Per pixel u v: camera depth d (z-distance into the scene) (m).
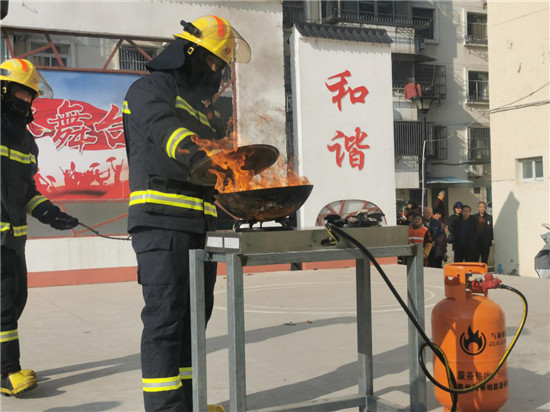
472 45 26.28
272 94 9.98
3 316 3.42
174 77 2.77
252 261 2.38
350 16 23.55
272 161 2.63
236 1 9.73
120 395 3.39
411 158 24.50
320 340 4.75
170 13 9.35
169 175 2.71
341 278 9.05
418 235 9.64
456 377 2.79
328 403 2.87
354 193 10.47
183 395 2.73
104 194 8.88
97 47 12.24
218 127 3.06
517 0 14.30
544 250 10.56
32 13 8.55
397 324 5.30
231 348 2.39
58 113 8.64
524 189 14.29
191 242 2.74
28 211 3.80
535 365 3.79
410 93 24.20
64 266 8.59
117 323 5.63
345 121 10.45
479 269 2.91
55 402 3.27
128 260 8.98
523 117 14.28
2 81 3.55
